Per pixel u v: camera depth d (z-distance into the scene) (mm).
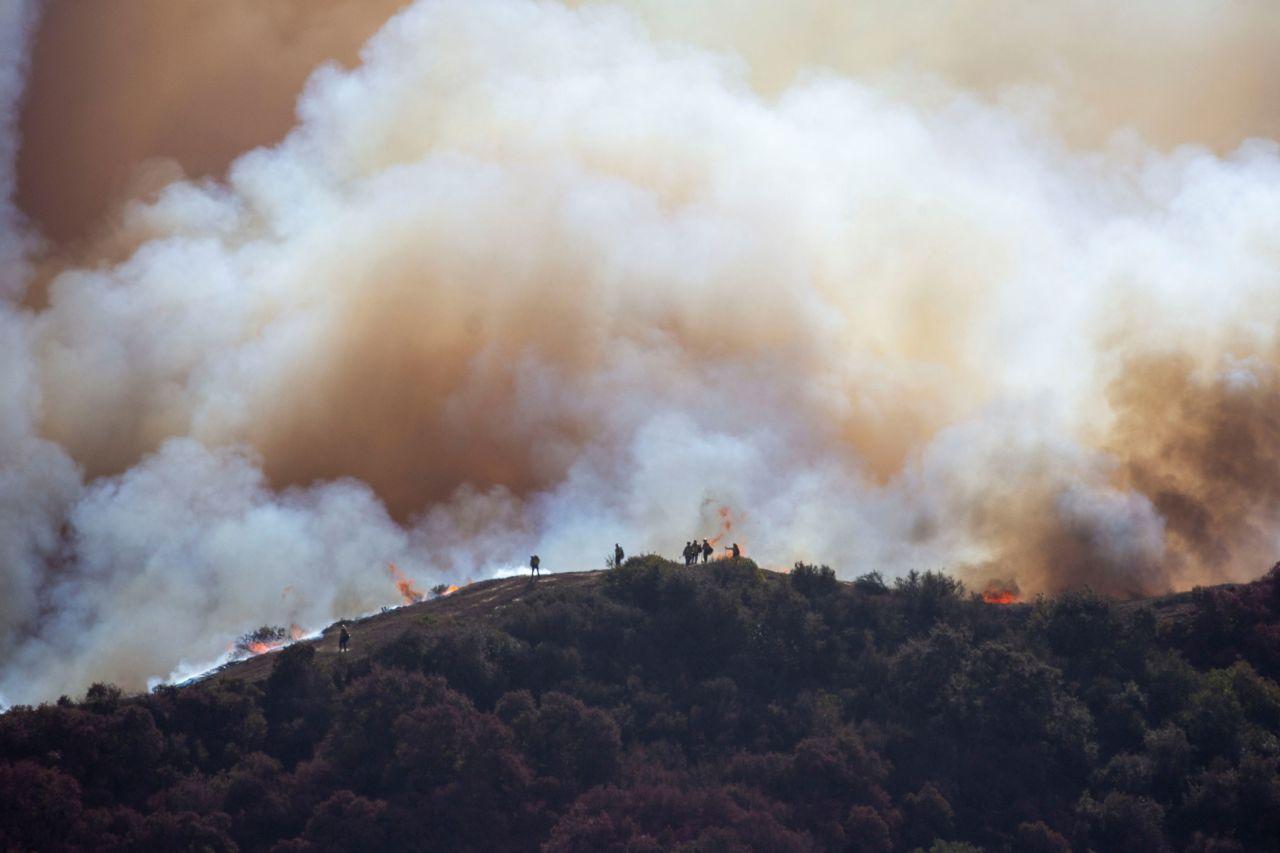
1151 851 82812
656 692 96875
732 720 93562
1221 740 90312
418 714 87562
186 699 91312
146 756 85812
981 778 89125
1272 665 98375
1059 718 92062
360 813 81938
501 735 87000
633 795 83938
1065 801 88000
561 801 85438
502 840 82812
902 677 96250
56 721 85438
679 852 78812
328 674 95125
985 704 92562
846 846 82438
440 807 83000
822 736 91562
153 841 79250
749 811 83062
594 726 89062
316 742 89938
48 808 78875
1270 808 83938
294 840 81125
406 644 97000
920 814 85562
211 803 83500
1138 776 87812
